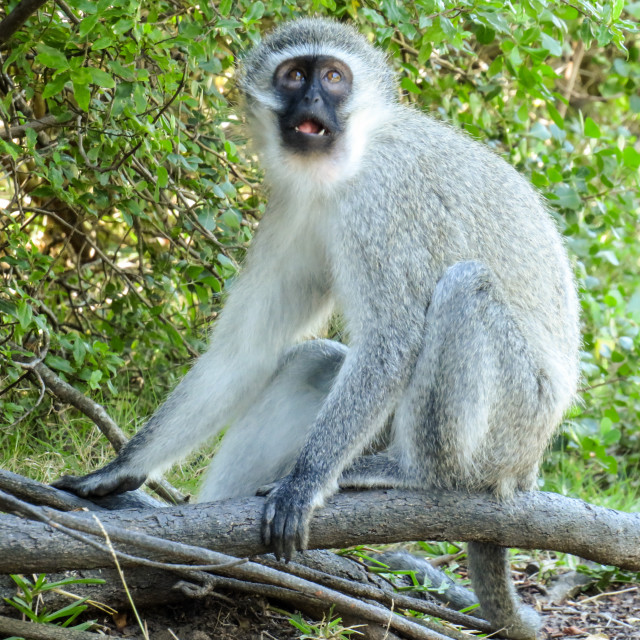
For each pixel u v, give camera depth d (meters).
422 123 7.89
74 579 6.07
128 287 10.12
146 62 8.79
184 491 9.09
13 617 6.05
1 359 8.41
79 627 5.96
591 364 11.61
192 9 8.78
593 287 12.80
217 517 6.20
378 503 6.64
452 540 6.90
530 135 12.17
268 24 10.93
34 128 8.55
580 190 11.74
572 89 15.39
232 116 9.13
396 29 9.76
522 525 6.93
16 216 9.27
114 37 7.17
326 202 7.50
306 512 6.37
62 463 8.88
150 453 7.37
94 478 7.06
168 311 10.58
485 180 7.84
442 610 7.15
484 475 6.98
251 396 7.95
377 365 6.96
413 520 6.72
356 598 6.82
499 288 7.28
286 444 7.86
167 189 9.35
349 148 7.32
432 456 6.89
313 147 7.28
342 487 6.87
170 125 8.13
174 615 6.70
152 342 10.50
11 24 7.29
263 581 6.22
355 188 7.35
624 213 13.44
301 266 8.00
